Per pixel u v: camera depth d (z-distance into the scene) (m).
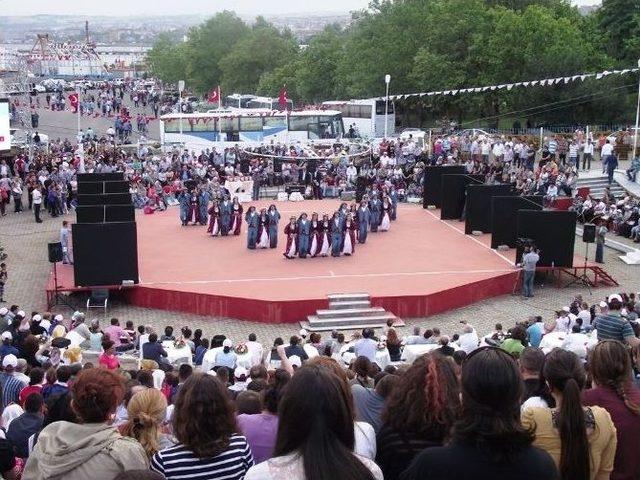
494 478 4.60
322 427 4.55
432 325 27.81
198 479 5.84
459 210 41.72
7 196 44.44
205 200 40.72
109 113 93.19
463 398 4.80
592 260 34.97
